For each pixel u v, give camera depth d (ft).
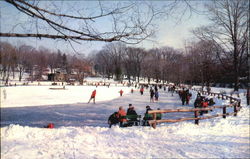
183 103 67.72
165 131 24.09
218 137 22.68
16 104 61.41
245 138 22.53
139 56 282.77
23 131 20.53
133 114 32.09
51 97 83.87
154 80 322.55
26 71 221.25
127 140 20.21
